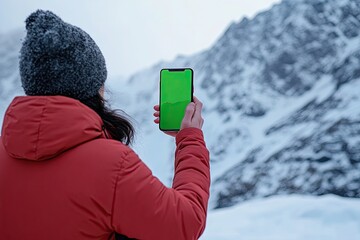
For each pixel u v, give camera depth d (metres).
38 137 0.95
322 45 63.38
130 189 0.96
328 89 53.56
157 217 0.97
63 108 0.97
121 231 0.98
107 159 0.97
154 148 48.84
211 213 6.97
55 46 0.98
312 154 34.03
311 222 5.95
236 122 58.28
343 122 37.16
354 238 5.36
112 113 1.14
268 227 5.92
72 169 0.97
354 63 53.06
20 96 1.00
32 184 0.98
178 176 1.09
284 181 32.88
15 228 0.99
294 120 50.62
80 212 0.96
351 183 29.22
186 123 1.17
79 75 1.01
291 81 61.56
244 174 37.06
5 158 1.04
